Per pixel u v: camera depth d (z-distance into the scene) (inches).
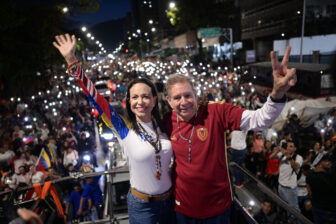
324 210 154.6
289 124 402.9
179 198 85.1
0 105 701.3
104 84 971.9
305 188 261.9
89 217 231.0
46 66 876.0
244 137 306.8
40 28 685.3
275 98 67.8
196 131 81.0
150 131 86.8
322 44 916.6
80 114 644.1
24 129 503.2
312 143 379.6
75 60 83.4
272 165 292.7
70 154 382.6
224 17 1544.0
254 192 238.7
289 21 1216.8
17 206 107.2
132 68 1040.8
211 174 79.4
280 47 980.6
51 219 103.4
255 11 1588.3
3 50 637.9
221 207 81.2
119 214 203.3
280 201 90.2
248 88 724.0
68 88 868.0
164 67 895.1
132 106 86.4
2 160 353.7
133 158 86.4
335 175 156.4
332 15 973.2
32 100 756.6
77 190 238.1
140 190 88.4
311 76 521.0
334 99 465.7
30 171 317.4
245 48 1846.7
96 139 451.2
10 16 582.6
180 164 84.0
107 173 122.7
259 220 200.4
